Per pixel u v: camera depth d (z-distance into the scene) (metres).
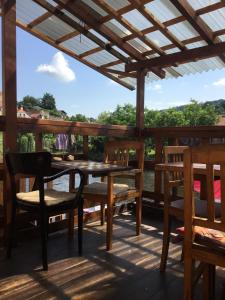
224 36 3.32
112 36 3.58
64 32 3.80
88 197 2.58
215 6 2.90
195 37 3.46
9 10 2.45
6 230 2.52
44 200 2.09
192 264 1.42
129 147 2.93
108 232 2.47
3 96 2.51
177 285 1.92
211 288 1.58
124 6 3.12
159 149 3.65
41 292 1.79
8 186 2.48
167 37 3.44
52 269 2.10
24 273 2.04
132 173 2.68
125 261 2.26
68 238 2.73
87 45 3.99
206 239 1.40
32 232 2.68
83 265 2.18
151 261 2.27
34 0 3.14
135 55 3.87
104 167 2.44
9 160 2.16
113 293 1.81
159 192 3.59
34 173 2.03
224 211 1.27
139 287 1.88
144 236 2.84
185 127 3.40
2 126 2.47
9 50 2.46
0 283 1.90
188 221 1.39
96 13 3.35
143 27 3.42
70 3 3.17
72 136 3.42
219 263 1.32
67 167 2.39
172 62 3.62
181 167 1.89
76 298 1.74
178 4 2.83
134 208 3.69
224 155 1.22
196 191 2.40
